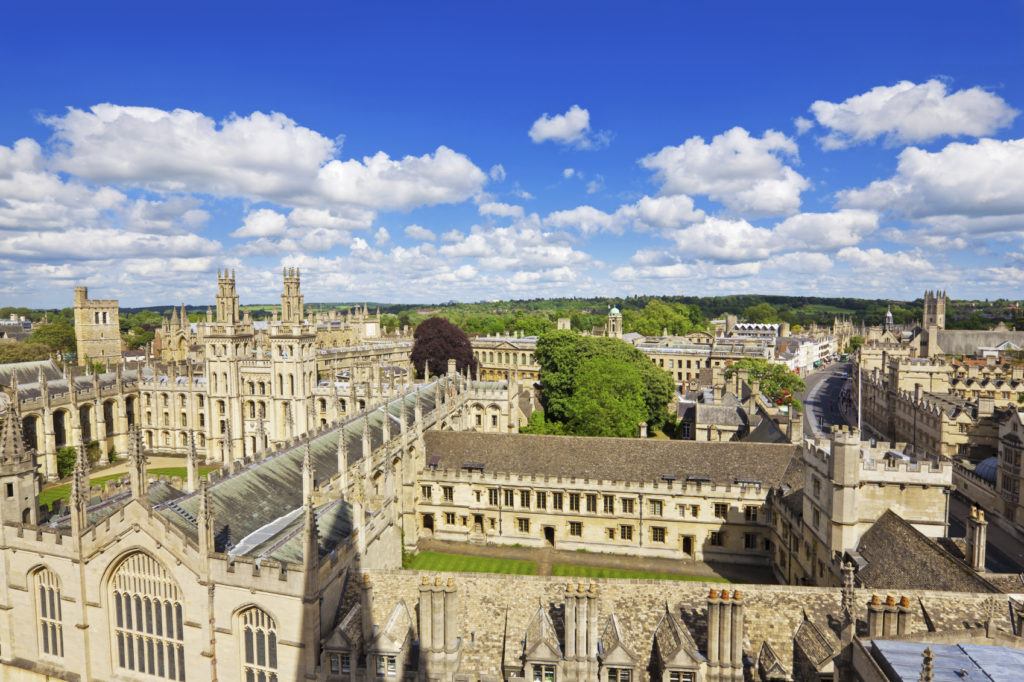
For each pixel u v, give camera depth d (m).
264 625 45.38
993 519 100.00
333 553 47.72
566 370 165.88
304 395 133.00
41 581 50.91
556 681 42.16
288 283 177.00
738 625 40.28
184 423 148.12
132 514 46.53
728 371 172.00
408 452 89.75
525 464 92.25
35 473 53.53
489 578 47.53
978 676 29.33
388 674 43.16
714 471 86.94
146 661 48.53
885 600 43.59
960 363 180.38
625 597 46.19
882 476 61.66
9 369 136.88
